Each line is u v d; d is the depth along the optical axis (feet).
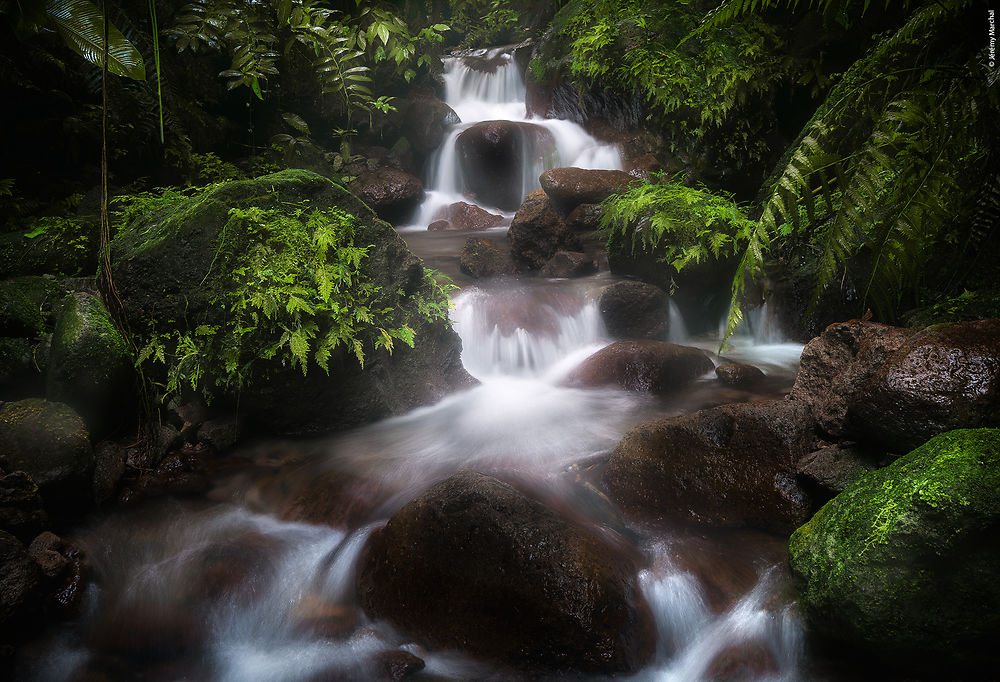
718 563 9.98
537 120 35.88
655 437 11.83
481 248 22.39
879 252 7.48
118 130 23.35
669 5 29.17
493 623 8.90
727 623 9.07
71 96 23.25
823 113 8.60
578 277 22.06
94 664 8.93
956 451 7.96
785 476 11.02
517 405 15.60
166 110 24.56
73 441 11.25
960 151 7.27
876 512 8.04
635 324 19.48
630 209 20.21
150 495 12.15
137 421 13.14
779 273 19.34
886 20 22.02
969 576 7.34
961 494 7.35
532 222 22.89
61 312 13.09
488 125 32.14
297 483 12.41
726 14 9.14
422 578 9.41
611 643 8.57
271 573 10.37
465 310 19.16
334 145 32.65
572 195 24.06
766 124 28.96
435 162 34.45
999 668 7.61
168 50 25.89
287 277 13.12
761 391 15.70
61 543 10.24
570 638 8.59
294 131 30.48
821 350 12.39
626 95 31.40
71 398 12.09
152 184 24.58
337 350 13.74
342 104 31.83
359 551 10.59
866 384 10.00
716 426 11.69
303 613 9.77
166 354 13.75
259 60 15.26
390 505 11.59
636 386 16.16
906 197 7.31
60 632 9.37
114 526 11.35
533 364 18.43
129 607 9.77
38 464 10.87
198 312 13.55
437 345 16.08
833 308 18.24
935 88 7.07
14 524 10.11
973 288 13.20
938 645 7.63
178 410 13.83
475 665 8.76
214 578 10.21
